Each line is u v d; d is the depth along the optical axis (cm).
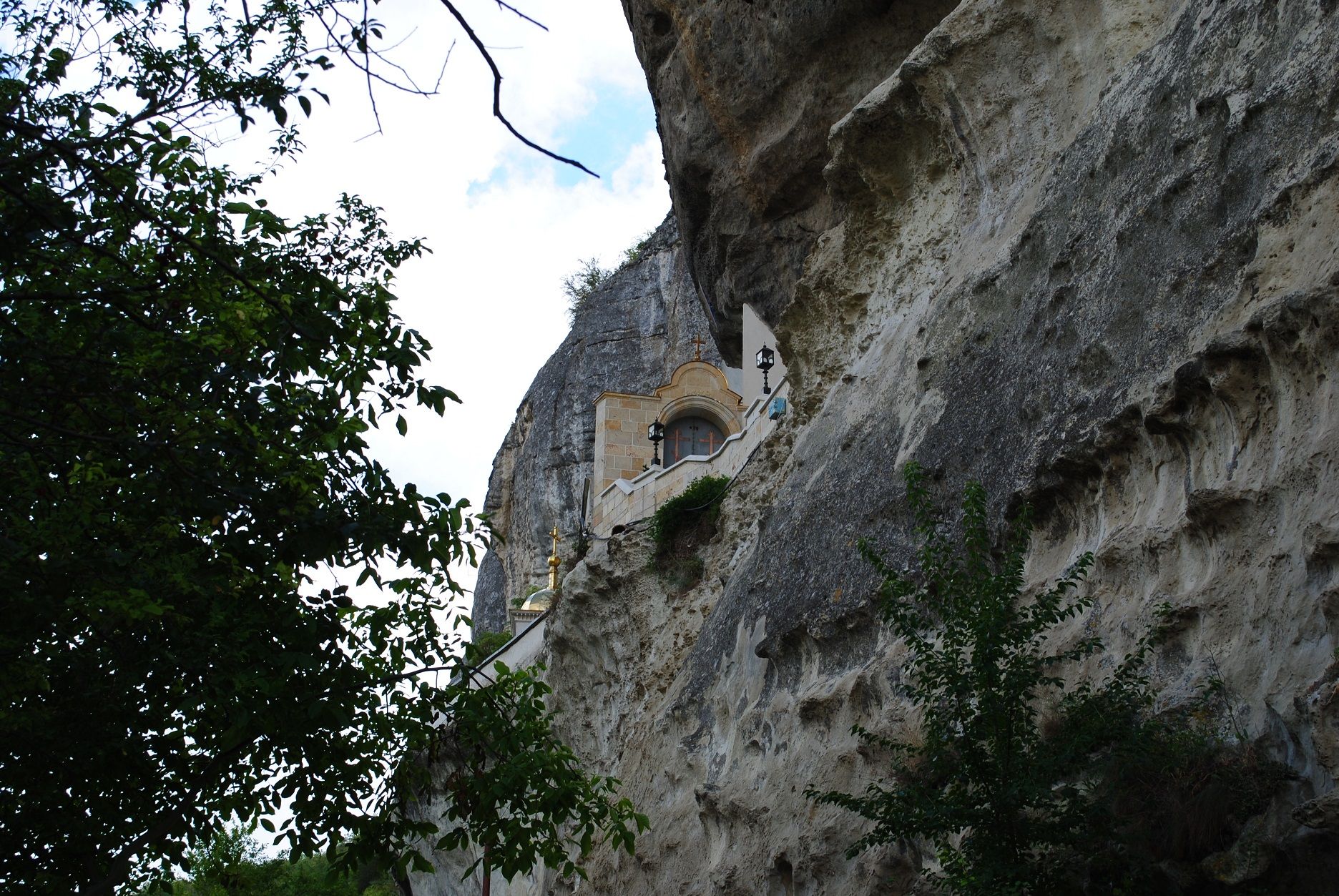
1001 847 766
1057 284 1137
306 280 916
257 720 912
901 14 1756
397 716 976
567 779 1010
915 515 1145
